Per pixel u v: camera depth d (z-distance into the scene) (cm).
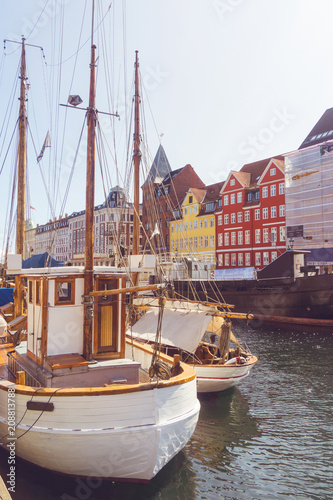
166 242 7162
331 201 4556
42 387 781
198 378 1384
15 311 1331
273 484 854
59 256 10831
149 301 1794
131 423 704
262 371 1859
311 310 3170
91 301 814
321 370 1872
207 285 4034
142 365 1080
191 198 6619
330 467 935
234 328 3259
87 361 789
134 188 1869
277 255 5128
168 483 838
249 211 5544
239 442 1070
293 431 1148
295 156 4912
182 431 773
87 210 827
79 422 696
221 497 797
